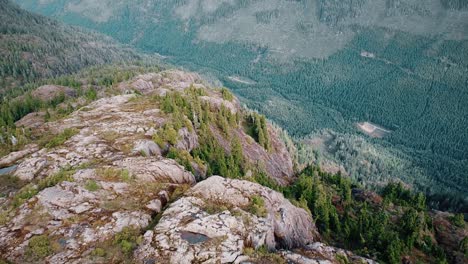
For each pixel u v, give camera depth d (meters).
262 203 50.06
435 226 105.56
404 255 83.69
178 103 104.56
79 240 40.09
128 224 43.03
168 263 37.12
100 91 170.00
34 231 40.88
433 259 86.31
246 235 42.62
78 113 90.88
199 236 40.91
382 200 117.25
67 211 44.19
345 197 110.75
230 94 153.38
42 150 63.81
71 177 50.34
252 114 147.62
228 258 38.16
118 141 68.81
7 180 55.59
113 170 53.41
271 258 40.28
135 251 38.81
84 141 68.25
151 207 46.88
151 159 60.00
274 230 49.41
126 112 90.94
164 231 41.38
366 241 82.94
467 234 101.50
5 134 79.06
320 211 86.94
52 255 37.88
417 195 124.69
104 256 38.09
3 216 42.91
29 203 44.94
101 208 45.50
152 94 122.50
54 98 161.12
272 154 135.62
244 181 55.47
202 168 74.56
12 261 36.88
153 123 80.50
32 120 117.56
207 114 112.38
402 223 98.19
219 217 44.12
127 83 176.62
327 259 47.81
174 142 75.88
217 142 102.06
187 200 47.91
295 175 139.62
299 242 53.41
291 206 58.44
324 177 134.38
